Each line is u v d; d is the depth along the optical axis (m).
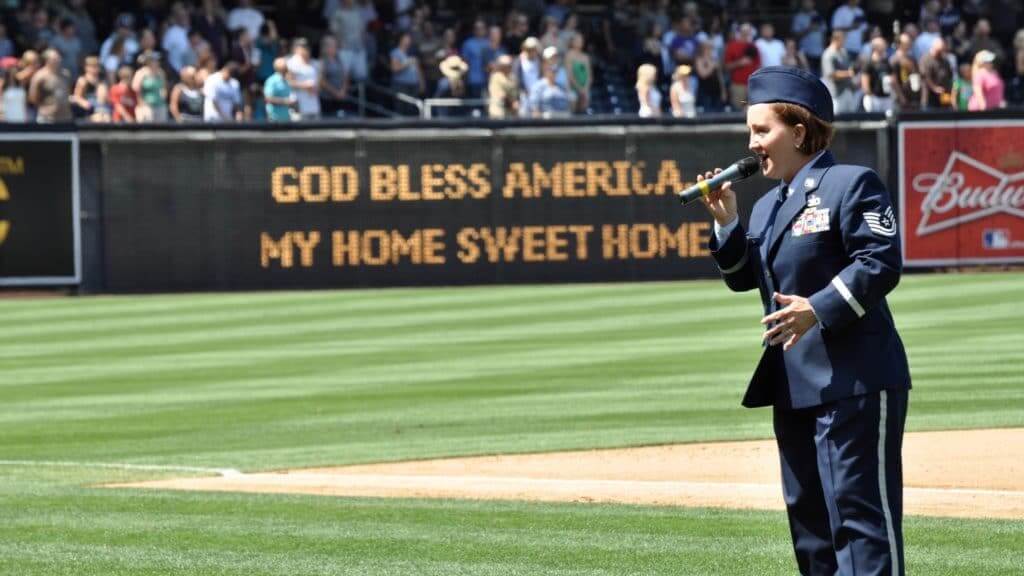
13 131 39.00
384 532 12.57
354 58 47.34
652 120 40.31
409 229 40.19
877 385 8.38
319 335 30.02
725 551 11.66
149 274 39.72
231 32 46.12
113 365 25.91
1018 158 40.47
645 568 11.09
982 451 16.55
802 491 8.78
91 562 11.53
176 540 12.34
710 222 40.50
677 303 34.66
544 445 17.45
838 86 45.16
